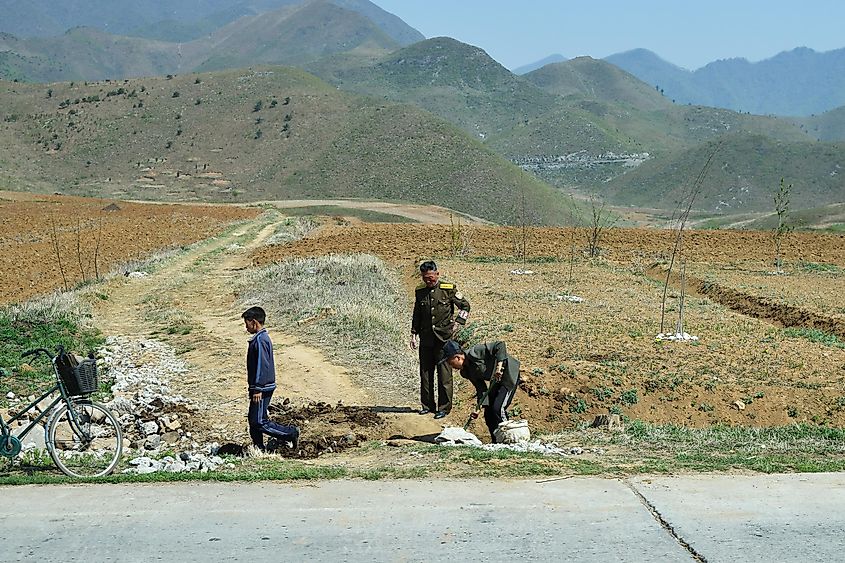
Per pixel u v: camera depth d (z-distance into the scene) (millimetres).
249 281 24766
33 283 27234
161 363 14641
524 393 12133
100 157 190000
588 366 13164
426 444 9258
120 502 6535
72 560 5367
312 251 35031
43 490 6914
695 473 7461
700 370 13367
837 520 6137
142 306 21391
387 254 33438
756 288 24328
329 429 10188
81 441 8562
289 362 14172
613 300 21469
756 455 8508
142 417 10836
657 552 5508
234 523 6039
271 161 187125
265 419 9125
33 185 166500
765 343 15875
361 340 15633
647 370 13195
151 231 51219
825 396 12141
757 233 46344
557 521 6082
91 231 50906
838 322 18188
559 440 9648
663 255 34688
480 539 5719
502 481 7121
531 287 23625
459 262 30469
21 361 13953
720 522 6078
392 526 5969
